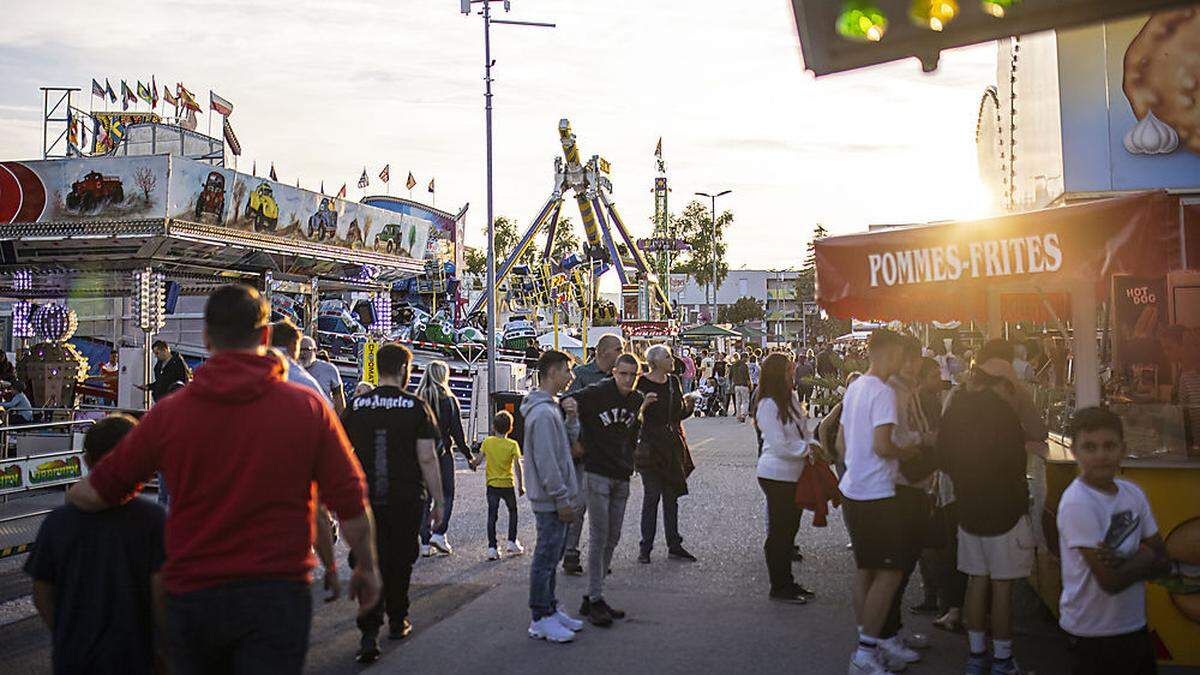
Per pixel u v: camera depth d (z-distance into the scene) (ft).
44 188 61.67
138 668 12.05
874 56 11.78
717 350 145.59
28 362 60.70
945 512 22.24
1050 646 20.99
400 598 21.61
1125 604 13.58
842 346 130.82
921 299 28.45
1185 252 20.18
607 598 25.32
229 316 11.10
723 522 36.83
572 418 23.32
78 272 72.33
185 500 10.77
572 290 143.54
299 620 10.81
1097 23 10.69
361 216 81.10
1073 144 22.52
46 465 35.19
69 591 12.00
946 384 38.22
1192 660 18.84
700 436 74.54
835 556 30.96
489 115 82.23
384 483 21.11
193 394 10.91
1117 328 28.71
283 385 11.21
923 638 21.35
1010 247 18.02
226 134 85.46
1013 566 18.57
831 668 19.52
